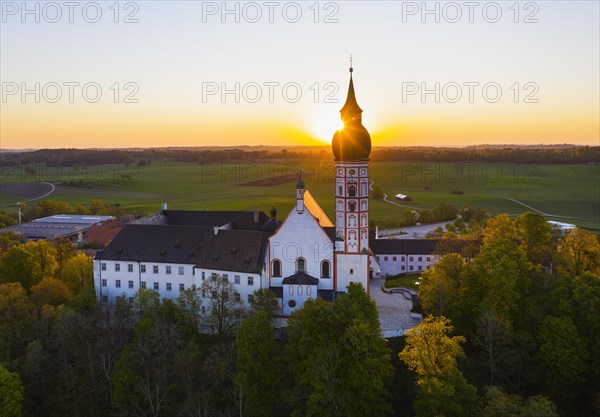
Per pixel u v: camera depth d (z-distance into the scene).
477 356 89.88
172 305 99.94
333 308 82.94
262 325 82.69
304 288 105.88
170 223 140.38
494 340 84.94
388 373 75.81
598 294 85.88
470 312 94.06
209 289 101.88
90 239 178.25
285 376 85.38
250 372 79.88
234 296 102.69
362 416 73.62
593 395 79.88
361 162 106.19
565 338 81.75
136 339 89.88
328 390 73.25
